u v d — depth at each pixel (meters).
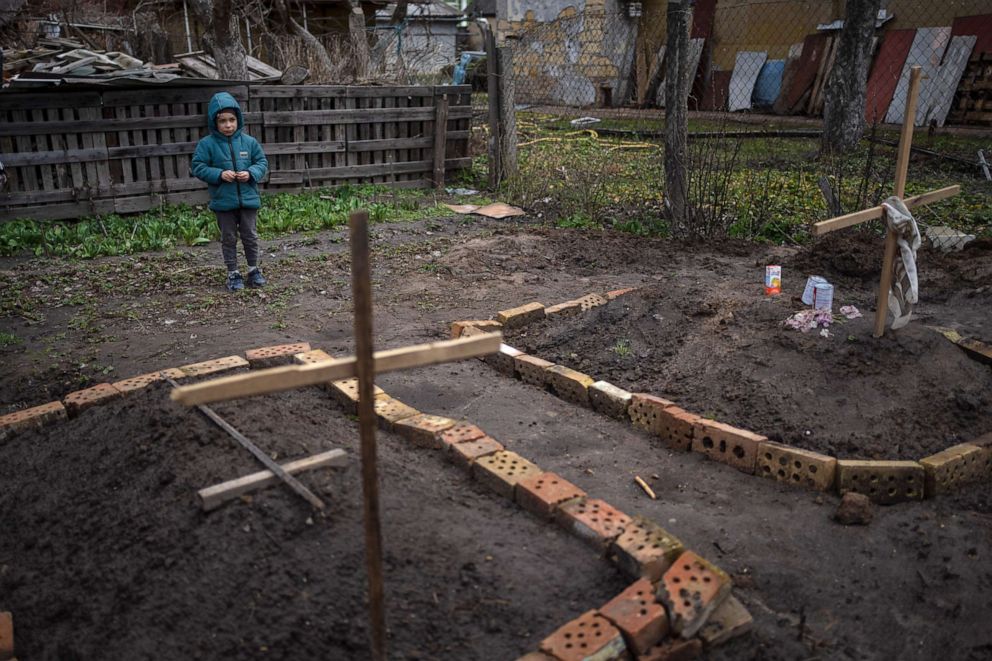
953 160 13.64
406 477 3.61
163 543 3.14
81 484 3.64
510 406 4.89
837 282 6.96
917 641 3.07
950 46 17.58
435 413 4.79
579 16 24.52
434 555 3.07
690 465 4.29
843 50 14.65
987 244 7.82
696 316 5.81
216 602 2.88
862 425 4.44
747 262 8.09
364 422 2.25
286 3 17.77
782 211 10.03
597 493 3.94
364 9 23.84
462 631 2.80
